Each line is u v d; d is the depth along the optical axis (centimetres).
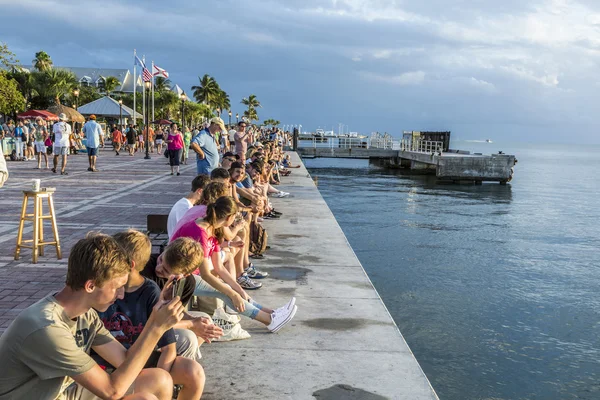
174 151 2180
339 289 724
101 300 241
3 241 918
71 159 2912
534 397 701
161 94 8512
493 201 3222
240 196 912
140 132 4056
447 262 1531
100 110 4612
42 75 6581
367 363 491
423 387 447
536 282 1343
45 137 2288
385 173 5072
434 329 951
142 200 1453
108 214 1222
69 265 236
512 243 1895
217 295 516
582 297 1213
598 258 1684
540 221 2478
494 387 727
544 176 5919
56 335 231
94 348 277
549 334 951
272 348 518
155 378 300
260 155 1448
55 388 240
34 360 231
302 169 2945
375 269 1409
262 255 892
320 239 1049
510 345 887
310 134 8381
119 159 3058
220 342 527
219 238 530
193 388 333
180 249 377
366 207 2728
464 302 1132
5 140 2603
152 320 263
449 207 2853
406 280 1302
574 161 11481
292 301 562
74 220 1140
